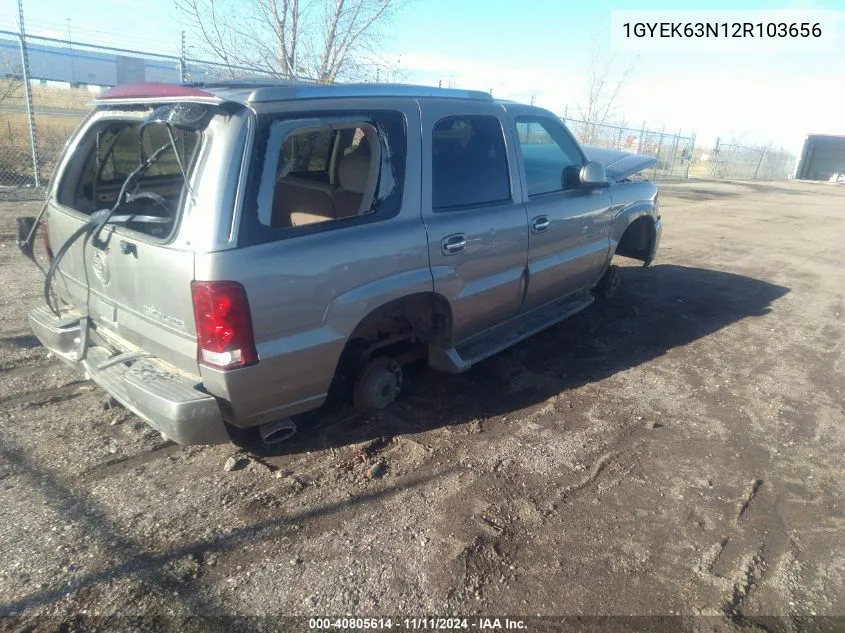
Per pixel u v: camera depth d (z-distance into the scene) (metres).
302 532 2.81
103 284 3.24
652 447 3.69
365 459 3.40
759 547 2.87
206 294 2.64
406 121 3.47
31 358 4.39
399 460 3.42
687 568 2.71
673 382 4.62
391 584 2.53
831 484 3.40
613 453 3.60
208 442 2.84
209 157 2.70
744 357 5.18
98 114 3.48
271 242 2.81
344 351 3.61
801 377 4.81
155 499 2.97
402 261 3.39
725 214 14.53
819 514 3.13
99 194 3.77
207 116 2.75
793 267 8.63
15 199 9.63
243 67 11.44
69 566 2.53
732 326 5.95
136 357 3.10
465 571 2.62
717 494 3.26
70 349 3.51
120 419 3.66
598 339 5.45
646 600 2.52
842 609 2.52
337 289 3.07
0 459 3.22
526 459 3.49
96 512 2.86
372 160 3.35
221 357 2.72
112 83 13.37
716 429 3.94
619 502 3.14
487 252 3.97
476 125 3.99
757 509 3.15
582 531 2.91
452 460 3.44
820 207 17.77
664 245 9.91
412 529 2.86
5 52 10.70
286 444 3.51
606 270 6.18
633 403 4.25
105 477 3.12
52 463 3.21
